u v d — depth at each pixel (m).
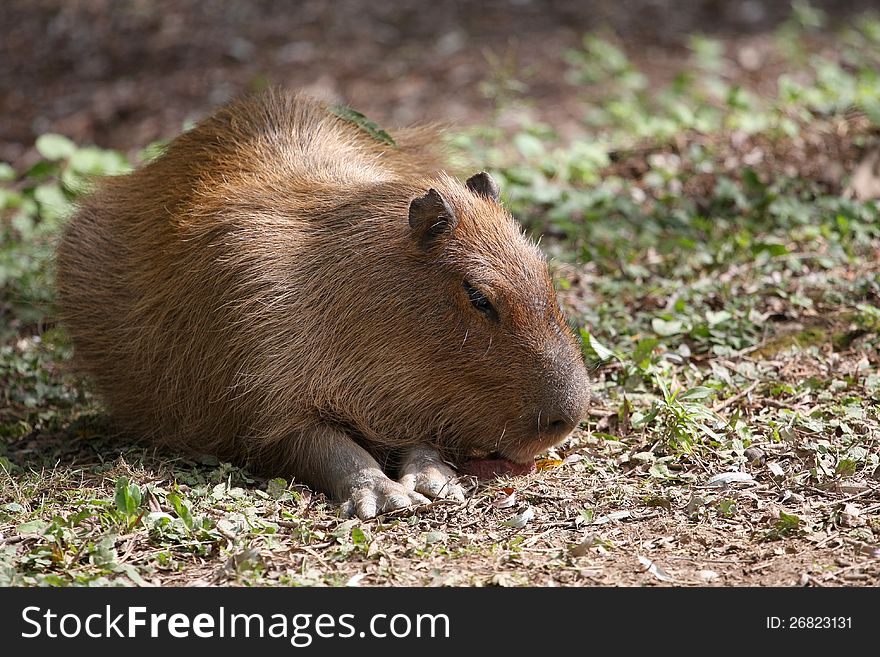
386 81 23.98
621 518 8.27
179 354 9.97
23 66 26.72
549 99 22.30
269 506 8.60
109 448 10.58
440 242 9.18
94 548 7.84
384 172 10.78
